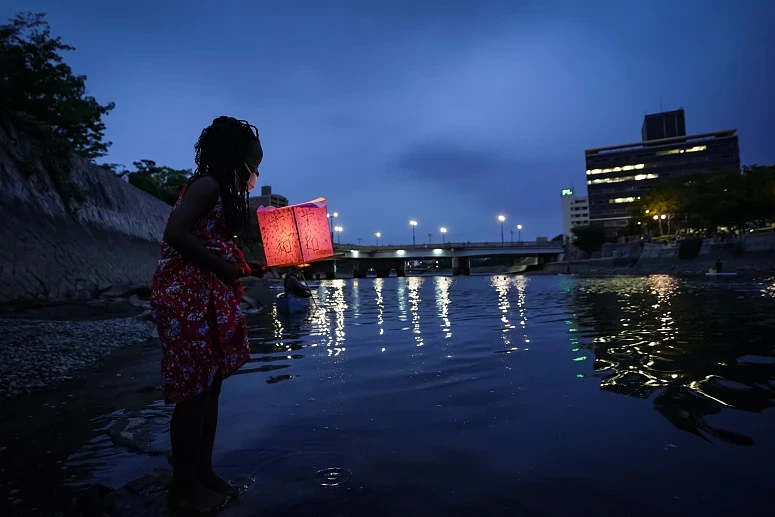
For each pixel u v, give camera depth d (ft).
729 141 336.90
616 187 363.15
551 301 42.80
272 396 11.39
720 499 5.59
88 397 12.53
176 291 6.15
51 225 63.98
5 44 74.84
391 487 6.27
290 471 6.93
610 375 12.22
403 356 16.35
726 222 170.50
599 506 5.52
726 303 33.60
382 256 278.87
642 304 35.58
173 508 5.85
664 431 7.96
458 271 287.48
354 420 9.27
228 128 6.77
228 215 6.65
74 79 85.76
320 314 36.40
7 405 11.83
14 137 64.90
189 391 5.99
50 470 7.43
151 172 181.06
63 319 40.65
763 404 9.31
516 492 5.97
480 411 9.55
